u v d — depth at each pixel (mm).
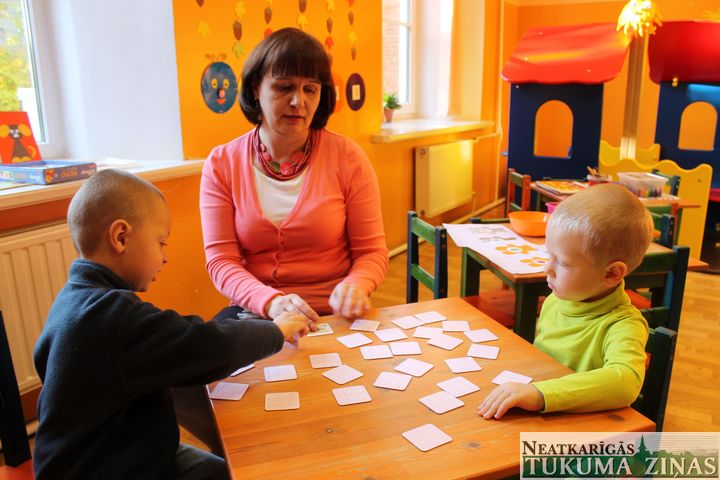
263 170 1646
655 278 1756
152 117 2432
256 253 1656
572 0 6008
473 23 5270
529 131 3881
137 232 1023
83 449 949
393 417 979
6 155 2072
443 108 5289
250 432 944
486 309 2045
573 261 1175
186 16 2344
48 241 1927
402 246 4438
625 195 1165
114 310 933
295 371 1142
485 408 984
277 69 1480
